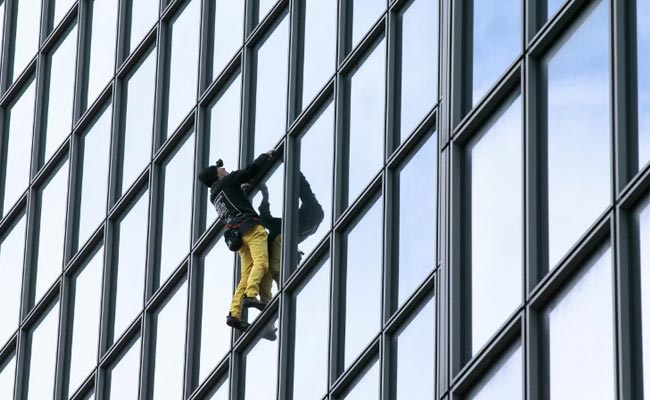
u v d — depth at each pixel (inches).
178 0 2738.7
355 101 2341.3
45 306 2854.3
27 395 2834.6
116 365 2652.6
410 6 2304.4
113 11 2896.2
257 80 2517.2
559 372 1859.0
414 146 2226.9
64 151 2913.4
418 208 2191.2
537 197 1956.2
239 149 2498.8
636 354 1771.7
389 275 2201.0
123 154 2770.7
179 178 2625.5
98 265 2751.0
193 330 2503.7
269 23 2532.0
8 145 3068.4
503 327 1943.9
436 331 2079.2
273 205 2396.7
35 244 2925.7
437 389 2046.0
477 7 2134.6
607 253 1833.2
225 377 2418.8
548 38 1993.1
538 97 1989.4
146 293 2615.7
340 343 2246.6
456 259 2052.2
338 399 2222.0
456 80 2127.2
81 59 2928.2
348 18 2402.8
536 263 1932.8
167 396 2519.7
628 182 1843.0
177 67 2699.3
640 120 1851.6
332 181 2329.0
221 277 2479.1
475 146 2079.2
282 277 2345.0
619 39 1893.5
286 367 2310.5
